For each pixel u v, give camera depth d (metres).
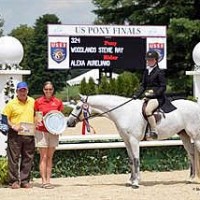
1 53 15.43
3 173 14.29
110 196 12.48
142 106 13.70
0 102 15.33
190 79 37.56
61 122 13.69
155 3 40.84
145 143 16.59
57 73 81.06
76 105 13.60
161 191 13.14
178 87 37.97
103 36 23.62
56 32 23.34
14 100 13.77
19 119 13.69
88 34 23.55
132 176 13.80
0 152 15.31
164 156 17.06
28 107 13.74
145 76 13.68
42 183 13.95
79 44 23.48
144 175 16.05
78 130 26.88
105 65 23.73
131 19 40.19
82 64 23.56
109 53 23.70
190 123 14.05
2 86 15.32
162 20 39.41
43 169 13.78
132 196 12.48
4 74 15.28
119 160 16.67
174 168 17.12
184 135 14.53
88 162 16.41
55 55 23.34
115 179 15.41
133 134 13.62
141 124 13.64
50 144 13.76
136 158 13.66
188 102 14.20
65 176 16.14
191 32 36.47
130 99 13.78
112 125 31.31
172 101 14.18
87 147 16.14
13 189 13.62
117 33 23.72
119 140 17.17
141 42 23.86
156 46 23.89
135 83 36.66
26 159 13.88
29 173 13.95
